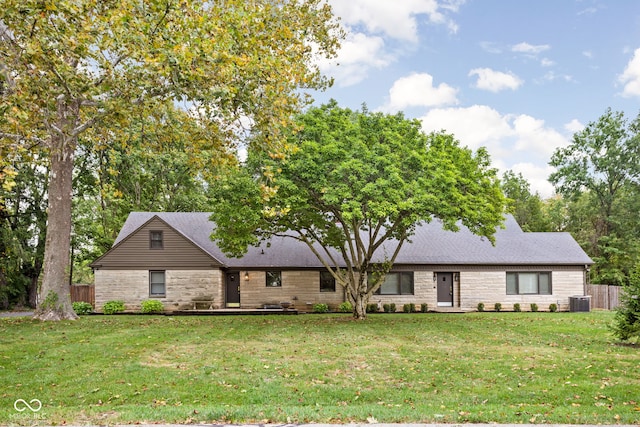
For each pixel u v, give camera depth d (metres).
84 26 9.49
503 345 13.94
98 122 13.93
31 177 32.31
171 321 20.48
